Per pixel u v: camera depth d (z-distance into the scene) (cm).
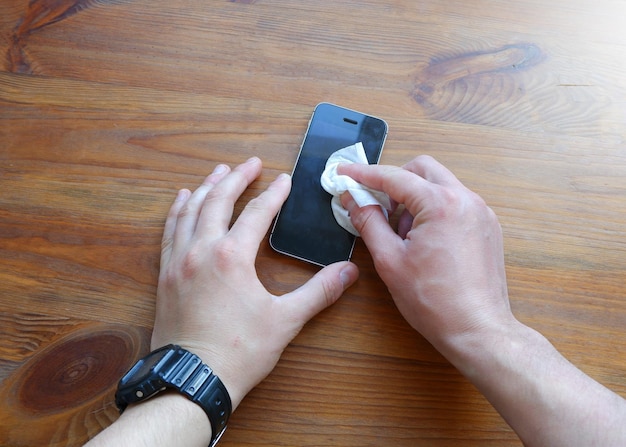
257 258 47
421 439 44
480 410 45
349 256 47
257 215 45
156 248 48
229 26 52
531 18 53
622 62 52
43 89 50
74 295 46
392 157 50
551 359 39
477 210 43
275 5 53
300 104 51
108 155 49
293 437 44
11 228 47
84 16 52
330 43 52
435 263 42
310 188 49
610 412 37
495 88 51
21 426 44
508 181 49
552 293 47
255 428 44
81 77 51
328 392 45
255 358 42
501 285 43
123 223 48
